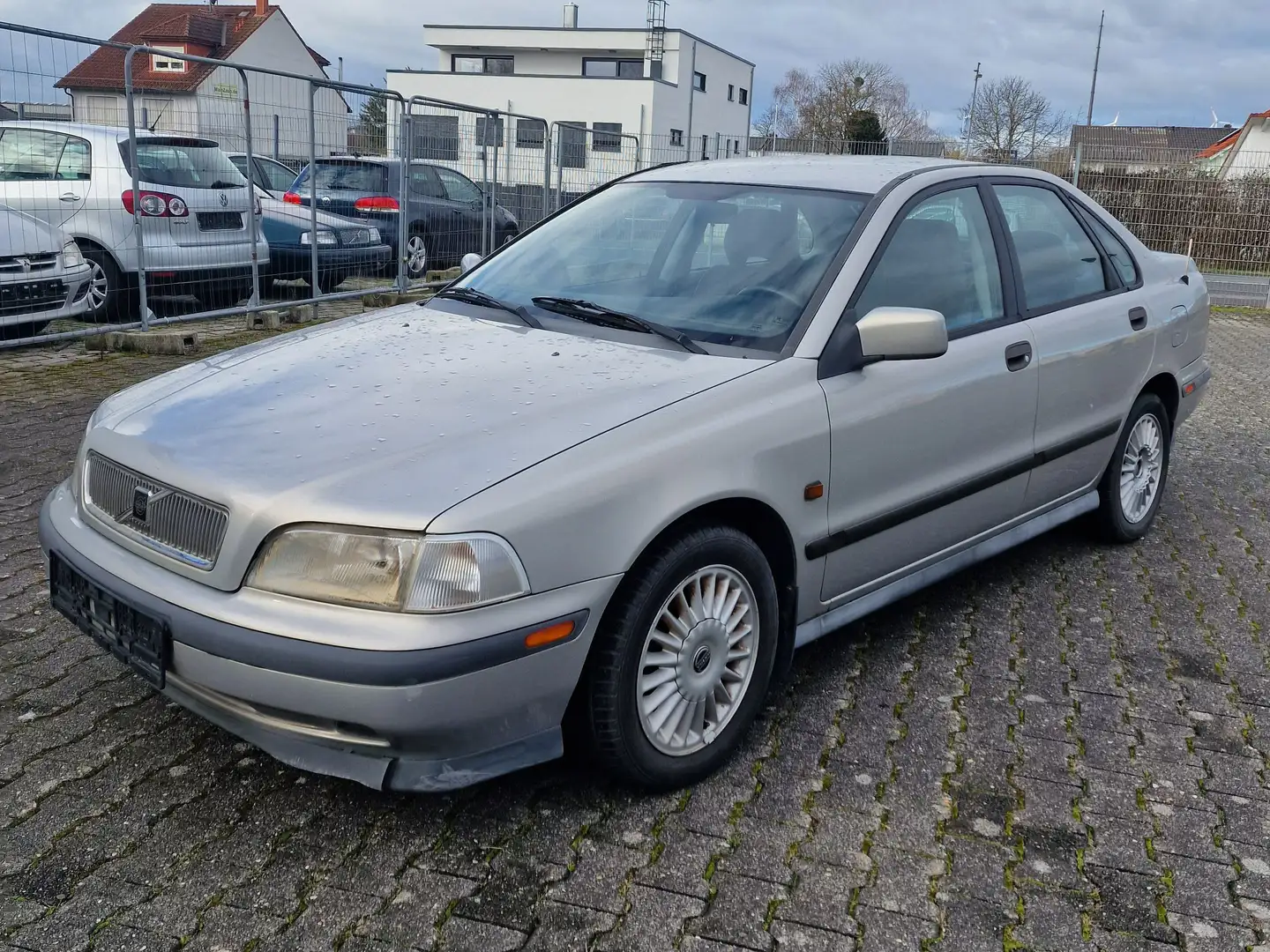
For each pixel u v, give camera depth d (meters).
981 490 3.86
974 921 2.47
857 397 3.28
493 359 3.21
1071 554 4.93
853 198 3.70
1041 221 4.38
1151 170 16.81
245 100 9.57
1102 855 2.73
